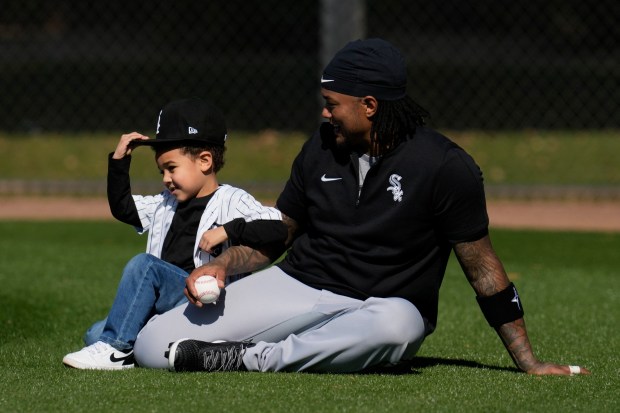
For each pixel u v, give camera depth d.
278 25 39.81
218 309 12.00
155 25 40.66
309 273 12.09
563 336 15.05
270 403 10.29
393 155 11.52
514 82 39.94
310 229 12.30
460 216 11.52
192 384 11.05
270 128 38.22
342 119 11.48
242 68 39.88
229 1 40.12
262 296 12.02
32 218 26.83
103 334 12.27
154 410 10.05
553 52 39.97
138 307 12.16
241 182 28.44
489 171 32.31
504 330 11.92
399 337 11.13
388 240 11.62
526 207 28.09
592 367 12.71
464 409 10.19
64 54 41.53
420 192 11.47
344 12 26.05
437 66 40.81
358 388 10.94
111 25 41.00
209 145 12.59
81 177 32.31
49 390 10.85
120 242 23.61
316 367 11.58
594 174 31.77
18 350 13.59
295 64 39.66
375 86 11.33
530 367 11.92
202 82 40.19
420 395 10.70
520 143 36.06
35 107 39.66
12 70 40.84
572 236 24.52
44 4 41.38
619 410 10.28
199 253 12.46
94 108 39.78
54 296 17.64
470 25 40.81
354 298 11.80
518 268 21.05
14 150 35.44
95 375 11.61
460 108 39.59
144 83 40.31
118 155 12.59
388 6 41.00
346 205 11.73
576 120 38.97
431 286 11.91
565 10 39.69
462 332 15.29
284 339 11.98
